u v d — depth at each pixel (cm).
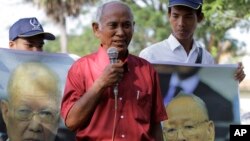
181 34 686
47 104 674
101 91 512
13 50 671
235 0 1436
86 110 515
